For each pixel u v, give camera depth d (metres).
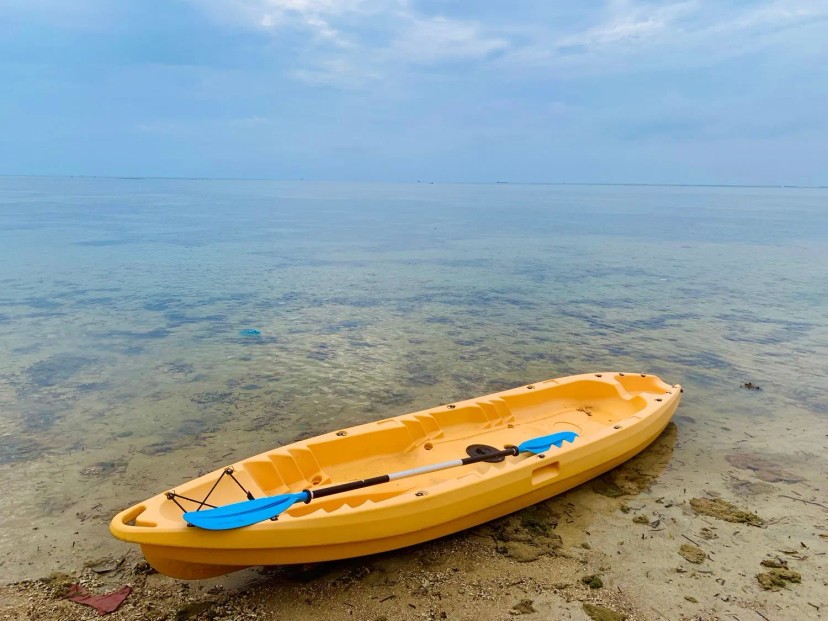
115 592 4.68
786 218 57.28
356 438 6.23
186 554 4.25
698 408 8.95
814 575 4.93
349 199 105.56
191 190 145.62
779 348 12.30
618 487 6.46
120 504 6.06
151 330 13.23
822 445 7.62
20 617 4.35
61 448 7.38
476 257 27.22
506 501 5.55
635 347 12.27
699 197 137.62
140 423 8.18
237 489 5.19
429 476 6.08
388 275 21.69
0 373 10.21
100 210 58.78
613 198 126.12
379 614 4.42
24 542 5.34
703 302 17.03
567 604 4.56
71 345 11.97
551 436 6.45
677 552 5.25
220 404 8.91
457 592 4.68
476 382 10.01
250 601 4.58
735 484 6.55
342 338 12.72
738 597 4.66
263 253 27.58
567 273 22.47
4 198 82.50
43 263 23.05
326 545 4.63
